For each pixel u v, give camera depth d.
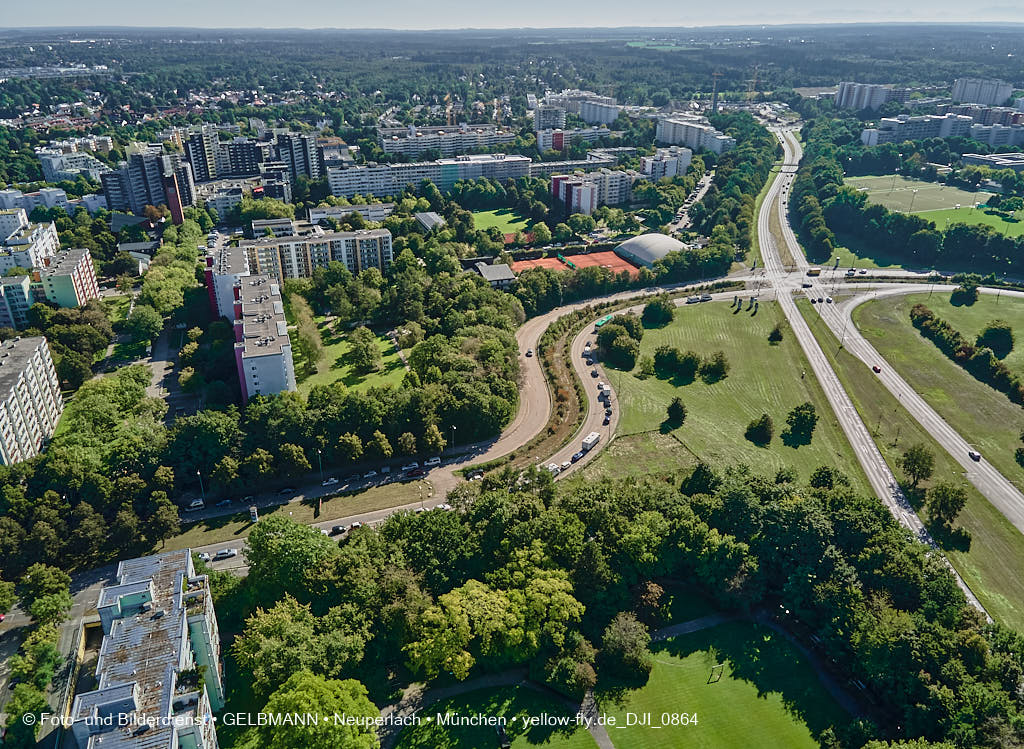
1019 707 191.25
